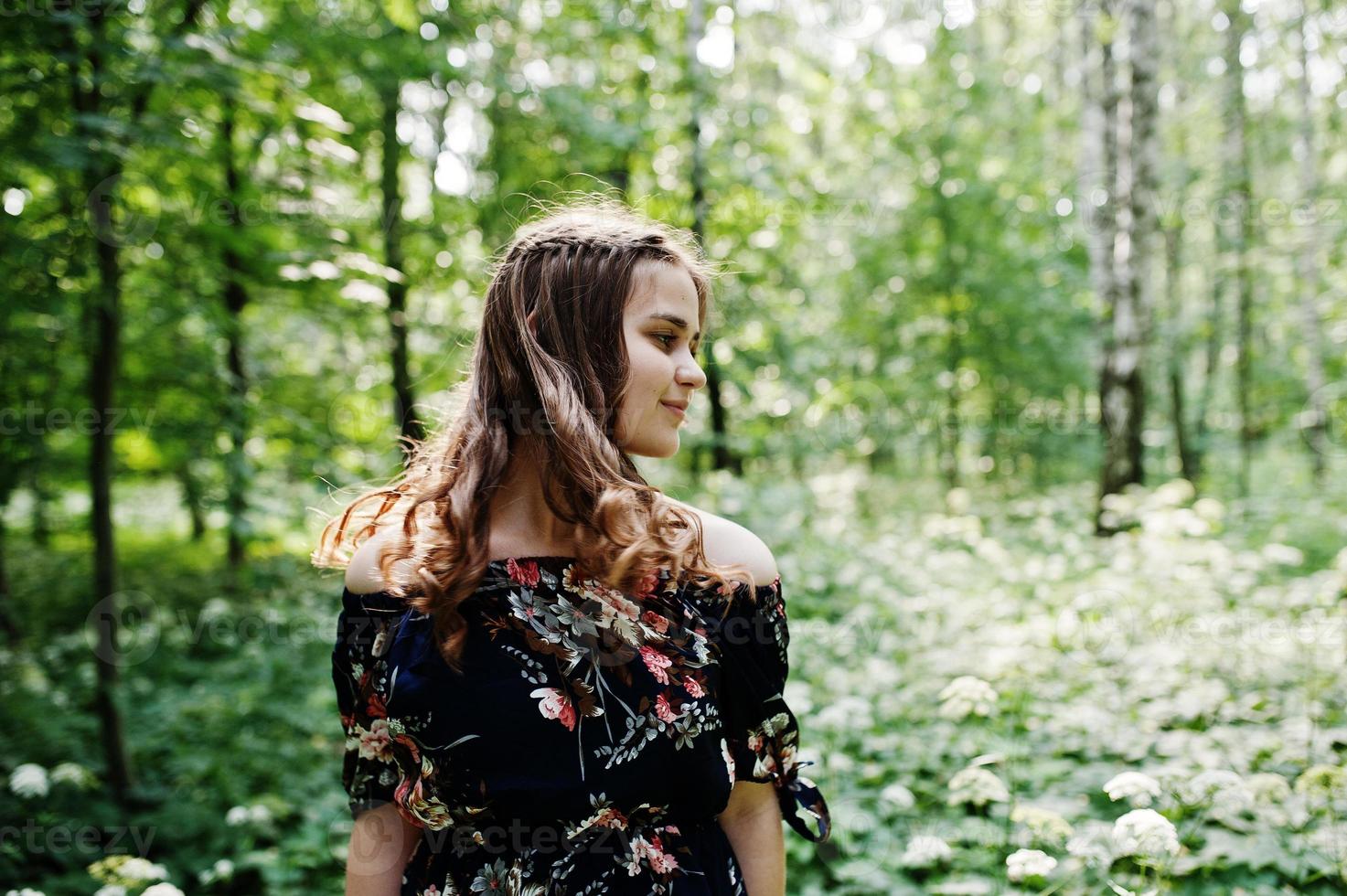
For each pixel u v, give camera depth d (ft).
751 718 3.70
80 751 17.71
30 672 20.26
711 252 28.09
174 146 14.52
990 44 51.47
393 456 24.26
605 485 3.39
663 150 30.58
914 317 42.32
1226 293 49.88
